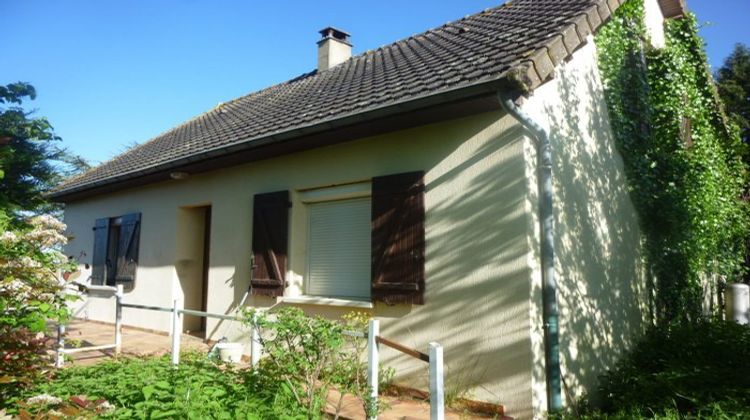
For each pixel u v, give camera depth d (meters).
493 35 6.50
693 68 9.29
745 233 10.80
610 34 7.26
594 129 6.47
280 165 7.30
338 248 6.65
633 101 7.86
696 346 6.20
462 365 5.03
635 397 4.76
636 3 7.60
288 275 6.90
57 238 4.69
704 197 9.01
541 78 4.75
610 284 6.32
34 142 9.20
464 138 5.31
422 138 5.66
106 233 10.77
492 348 4.83
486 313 4.91
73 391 4.29
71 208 12.31
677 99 8.50
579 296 5.57
